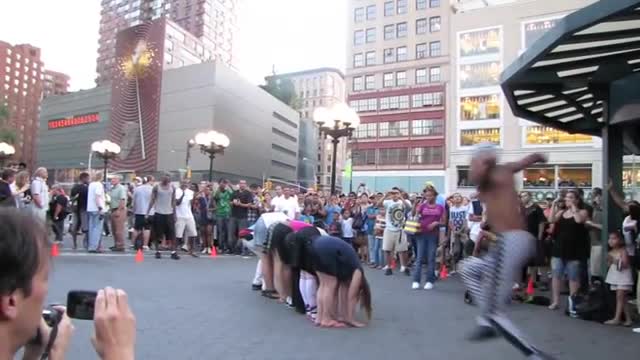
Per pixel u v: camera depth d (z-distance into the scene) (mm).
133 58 76750
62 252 11648
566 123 9609
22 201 9461
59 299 6488
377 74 63469
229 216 13766
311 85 130250
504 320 4039
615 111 7434
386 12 63812
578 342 5645
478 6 47750
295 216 12086
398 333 5750
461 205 11914
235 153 73250
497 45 40969
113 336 1066
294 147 96312
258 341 5176
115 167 75875
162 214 11875
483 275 4168
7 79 137625
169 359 4469
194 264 11078
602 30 5582
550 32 5410
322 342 5238
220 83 70312
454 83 42688
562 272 7551
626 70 6805
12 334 893
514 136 39906
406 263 11734
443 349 5105
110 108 78875
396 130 60219
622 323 6625
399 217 11297
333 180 14023
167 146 71375
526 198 9156
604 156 7680
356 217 14242
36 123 144500
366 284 6242
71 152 87938
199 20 118375
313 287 6504
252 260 12477
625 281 6621
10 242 866
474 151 4258
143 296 7172
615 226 7555
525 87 7172
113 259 11023
